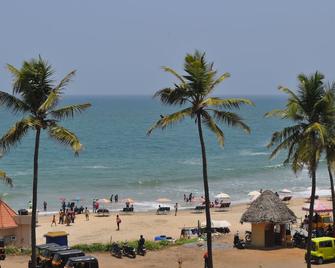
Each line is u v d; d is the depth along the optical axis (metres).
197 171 129.25
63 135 32.69
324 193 99.75
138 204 92.12
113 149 171.75
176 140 198.25
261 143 194.25
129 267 43.66
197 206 85.00
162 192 104.00
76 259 37.62
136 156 156.50
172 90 34.06
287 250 49.50
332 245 45.94
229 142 197.12
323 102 36.09
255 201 52.00
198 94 34.06
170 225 71.12
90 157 154.12
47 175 122.88
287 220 50.34
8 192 102.50
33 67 33.03
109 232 66.81
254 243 51.09
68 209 82.69
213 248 50.44
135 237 62.81
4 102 33.06
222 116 34.16
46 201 95.75
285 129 37.22
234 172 127.19
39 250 41.75
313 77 36.66
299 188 107.62
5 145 32.84
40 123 32.53
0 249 46.75
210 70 33.94
